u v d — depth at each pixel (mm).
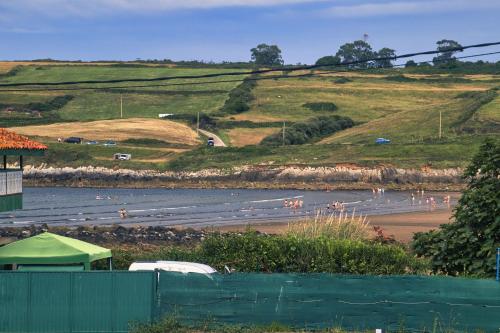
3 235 145500
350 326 57594
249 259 78812
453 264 66688
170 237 145625
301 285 57781
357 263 76500
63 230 152000
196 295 57562
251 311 57719
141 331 55344
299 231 94562
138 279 57250
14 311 56375
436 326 57031
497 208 64750
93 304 56875
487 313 56781
